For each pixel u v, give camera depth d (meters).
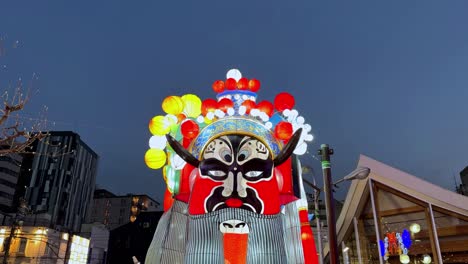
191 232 9.20
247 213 9.09
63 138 70.94
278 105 11.01
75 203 70.69
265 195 9.31
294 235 10.08
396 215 19.83
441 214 18.64
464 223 17.91
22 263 41.31
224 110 10.17
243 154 9.66
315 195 17.84
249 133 9.97
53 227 48.97
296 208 10.39
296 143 9.99
